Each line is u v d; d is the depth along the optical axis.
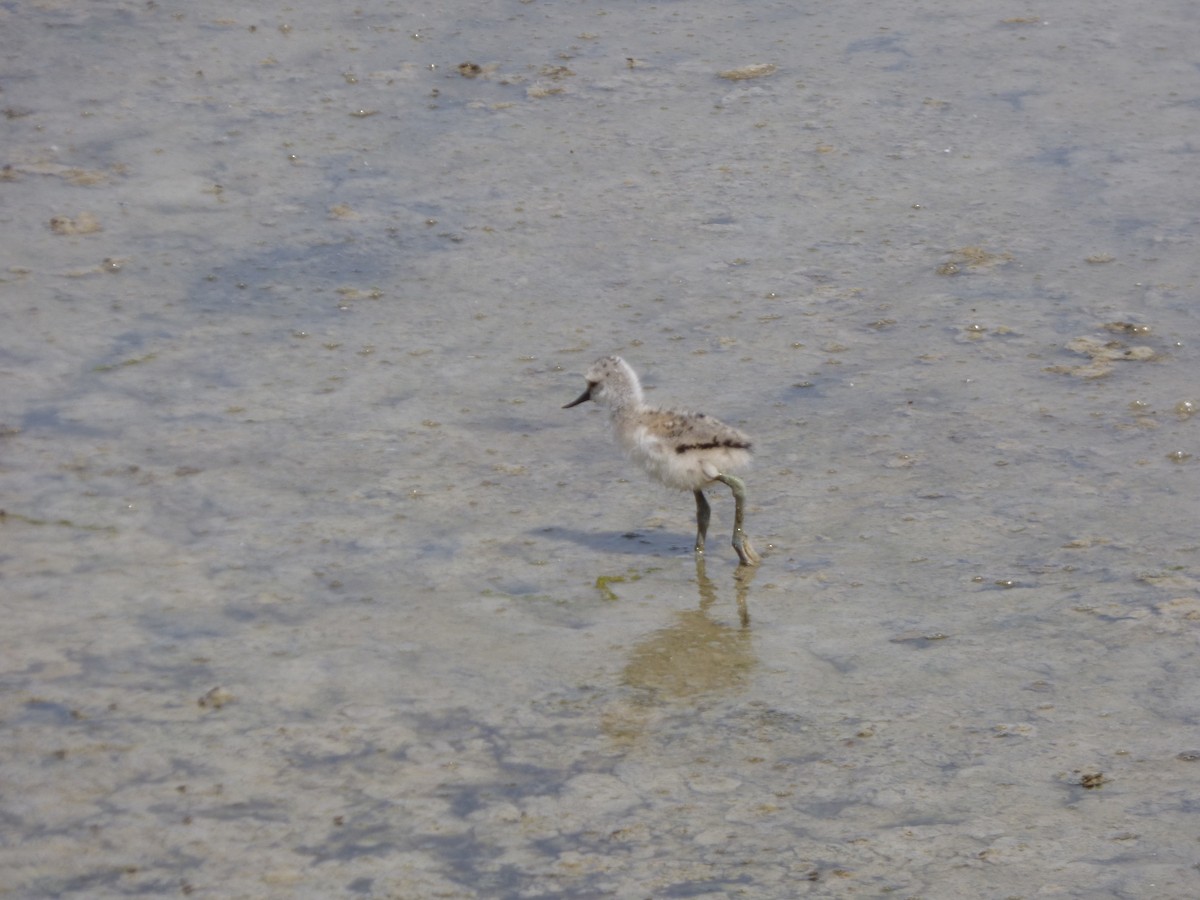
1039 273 14.92
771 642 9.38
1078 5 22.33
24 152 17.56
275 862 7.26
